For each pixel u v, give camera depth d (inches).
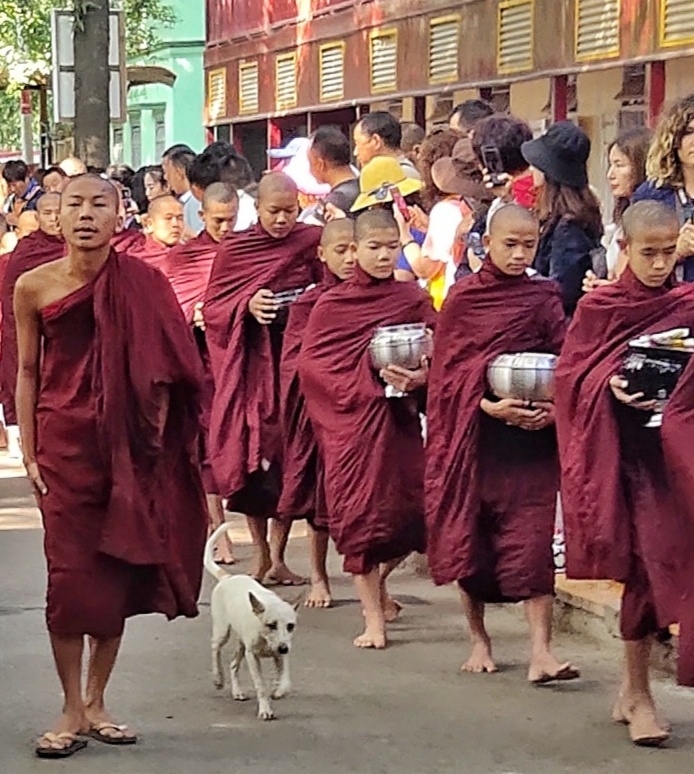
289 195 371.9
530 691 295.7
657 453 263.4
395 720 280.5
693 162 297.1
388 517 323.9
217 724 279.3
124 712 285.6
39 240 486.6
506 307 298.7
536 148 327.9
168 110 1439.5
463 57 606.5
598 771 255.8
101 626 262.2
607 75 525.0
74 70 691.4
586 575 265.7
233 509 377.4
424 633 335.6
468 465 299.1
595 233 327.9
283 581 379.2
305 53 776.9
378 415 324.5
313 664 314.0
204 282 407.2
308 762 260.5
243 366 374.0
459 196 367.9
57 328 261.3
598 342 264.5
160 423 263.9
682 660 254.2
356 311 329.1
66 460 260.5
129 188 604.4
